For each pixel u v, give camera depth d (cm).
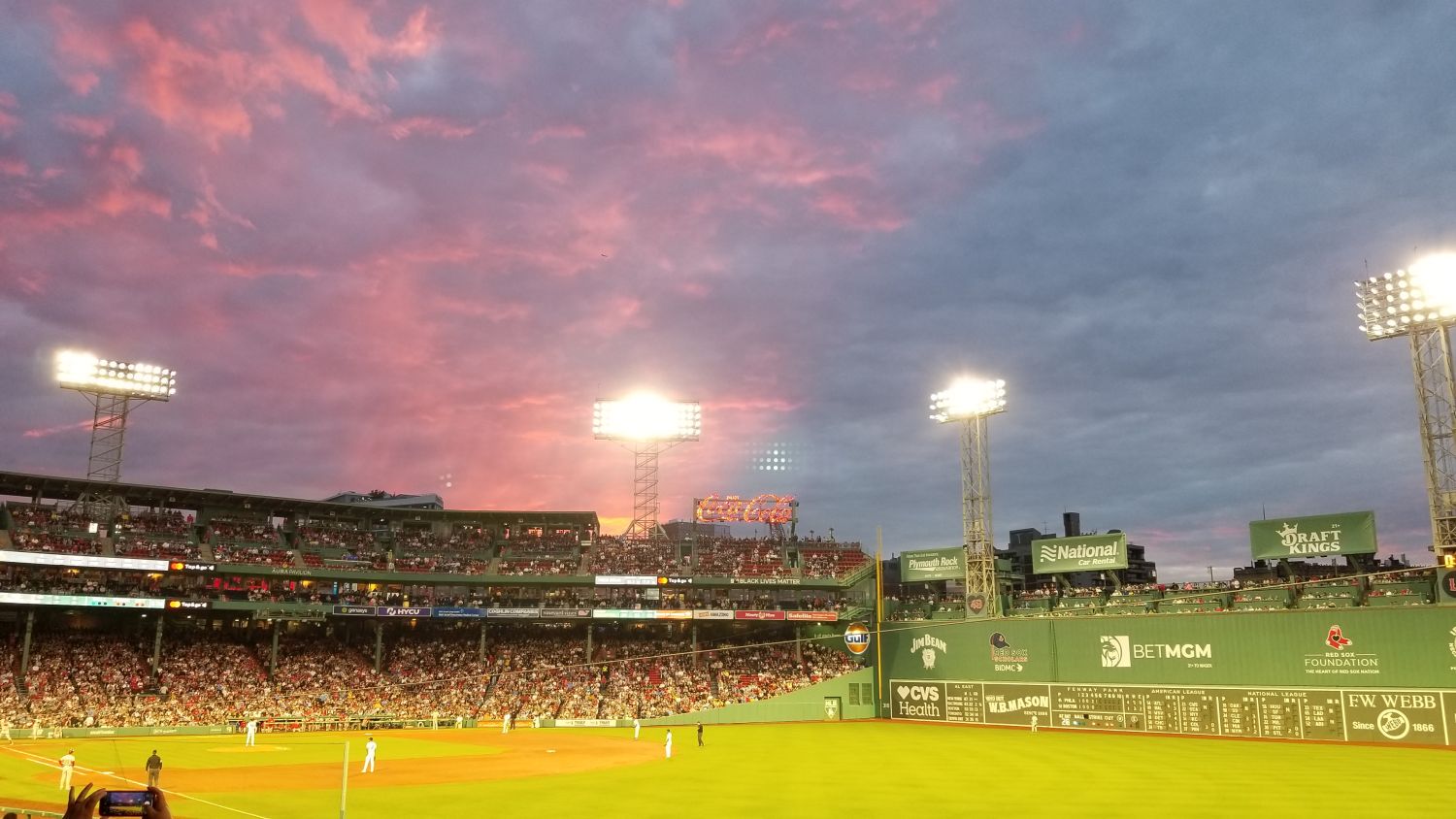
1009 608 8831
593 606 9362
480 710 8219
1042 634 7869
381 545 9806
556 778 4319
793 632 9688
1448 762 5031
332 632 9125
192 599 7950
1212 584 7912
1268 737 6656
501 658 9112
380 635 8644
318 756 5325
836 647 9506
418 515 10050
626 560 10031
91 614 8219
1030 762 4981
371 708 8019
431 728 7788
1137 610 7831
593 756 5397
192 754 5375
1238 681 6856
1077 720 7531
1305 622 6662
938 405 9075
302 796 3703
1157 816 3238
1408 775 4397
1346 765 4866
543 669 8962
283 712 7669
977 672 8194
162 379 9088
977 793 3791
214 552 8788
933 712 8431
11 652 7556
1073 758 5203
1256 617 6856
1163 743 6222
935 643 8544
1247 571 10450
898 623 8888
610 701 8469
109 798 811
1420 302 6662
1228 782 4141
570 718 8175
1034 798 3656
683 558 10162
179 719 7206
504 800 3622
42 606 7506
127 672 7750
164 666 7950
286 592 8738
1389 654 6312
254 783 4084
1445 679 6094
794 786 3997
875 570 10000
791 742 6269
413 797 3703
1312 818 3206
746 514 10562
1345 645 6475
